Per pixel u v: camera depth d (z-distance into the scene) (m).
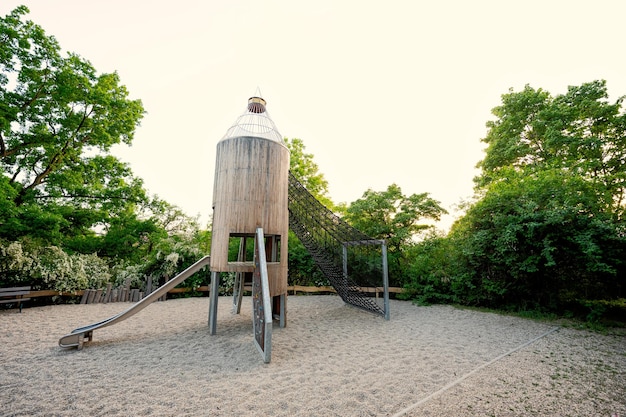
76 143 13.09
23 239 9.96
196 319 8.30
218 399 3.61
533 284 9.73
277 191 7.45
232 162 7.12
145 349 5.59
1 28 10.33
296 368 4.71
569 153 14.38
